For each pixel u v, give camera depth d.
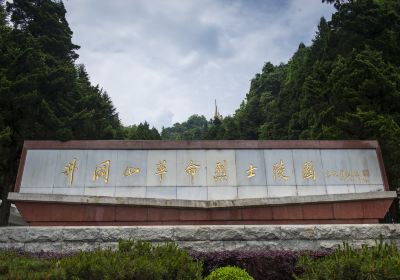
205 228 8.73
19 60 15.98
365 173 11.93
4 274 5.24
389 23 21.22
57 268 5.52
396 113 15.38
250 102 56.91
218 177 11.66
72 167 11.61
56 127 16.00
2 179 16.67
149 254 6.52
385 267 5.29
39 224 10.67
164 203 10.84
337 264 5.59
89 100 22.03
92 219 10.72
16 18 23.97
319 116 18.75
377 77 15.53
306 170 11.88
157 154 11.88
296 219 10.95
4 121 15.11
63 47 24.59
